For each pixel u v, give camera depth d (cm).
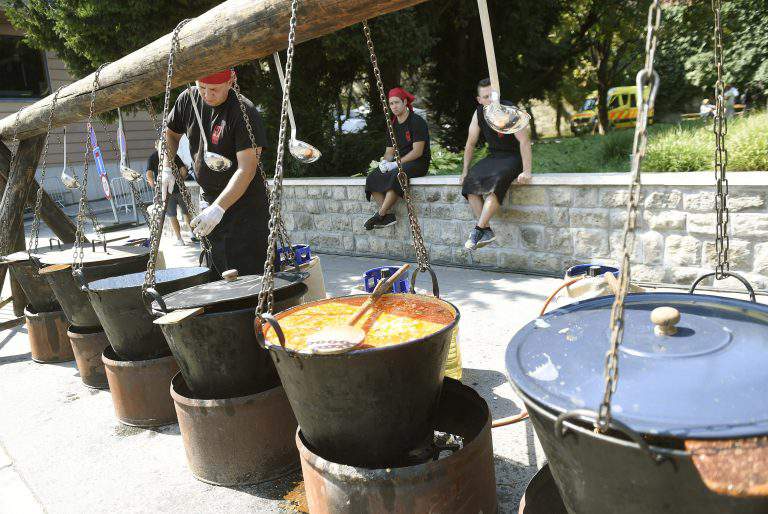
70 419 359
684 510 124
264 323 217
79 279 327
